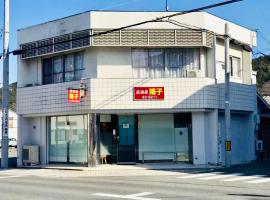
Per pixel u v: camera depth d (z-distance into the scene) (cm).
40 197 1379
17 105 2884
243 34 2961
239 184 1711
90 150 2544
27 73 2927
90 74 2595
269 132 3350
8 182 1861
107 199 1325
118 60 2591
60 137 2772
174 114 2628
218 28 2711
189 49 2641
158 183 1761
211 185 1677
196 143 2575
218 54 2756
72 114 2666
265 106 3284
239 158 2894
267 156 3297
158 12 2561
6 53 2747
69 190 1550
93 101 2503
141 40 2548
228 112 2509
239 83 2850
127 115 2634
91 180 1923
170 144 2628
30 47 2825
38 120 2873
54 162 2791
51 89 2697
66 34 2642
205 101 2527
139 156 2625
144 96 2512
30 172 2411
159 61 2623
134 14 2556
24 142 2897
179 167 2452
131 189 1564
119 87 2514
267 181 1819
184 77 2591
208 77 2638
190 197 1343
